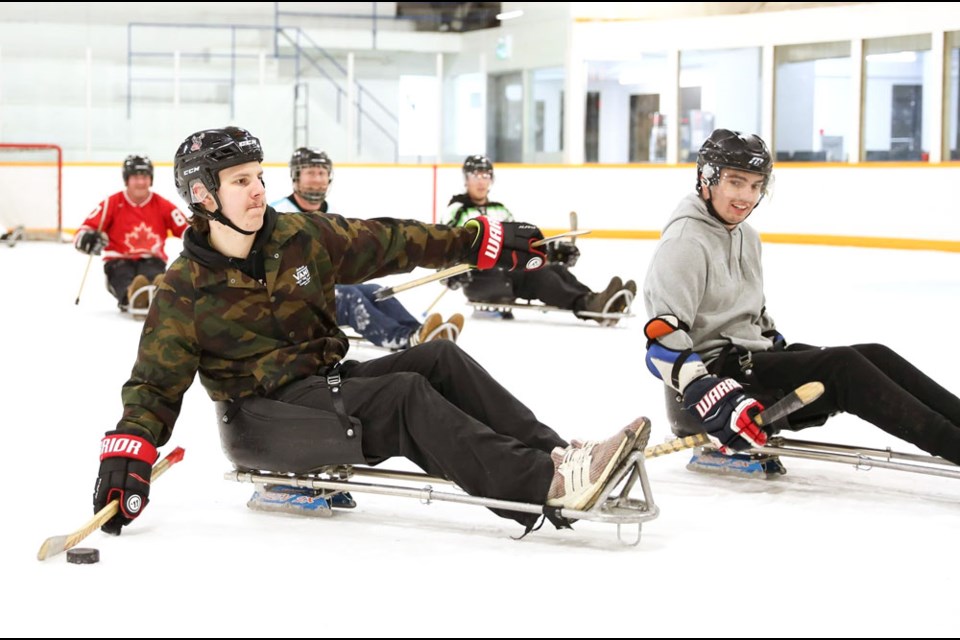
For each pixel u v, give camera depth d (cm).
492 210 705
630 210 1454
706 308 308
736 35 1505
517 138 1661
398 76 1667
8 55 1576
